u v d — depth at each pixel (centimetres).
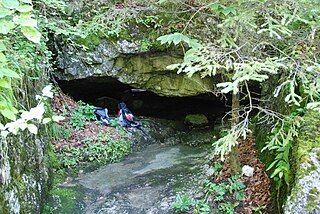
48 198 423
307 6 260
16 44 360
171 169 529
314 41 278
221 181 439
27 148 376
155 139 701
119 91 832
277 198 341
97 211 412
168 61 648
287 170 310
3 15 160
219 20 394
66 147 565
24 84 386
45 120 196
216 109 849
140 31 627
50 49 635
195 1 367
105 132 645
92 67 648
